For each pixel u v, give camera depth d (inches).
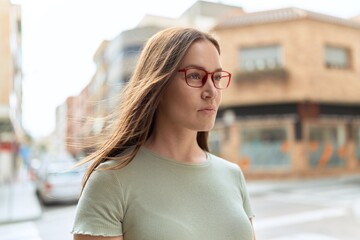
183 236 41.4
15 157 833.5
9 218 322.7
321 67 649.0
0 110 396.8
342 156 673.6
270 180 625.3
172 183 44.9
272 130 652.1
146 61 47.4
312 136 651.5
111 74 723.4
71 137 55.1
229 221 45.8
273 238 235.1
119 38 685.9
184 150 49.3
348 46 679.1
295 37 642.2
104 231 40.1
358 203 374.0
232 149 657.6
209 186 47.3
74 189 431.5
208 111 45.4
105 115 53.2
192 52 45.3
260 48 655.1
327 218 302.0
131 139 47.9
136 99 46.1
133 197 42.3
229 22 671.1
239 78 649.6
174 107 45.6
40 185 477.1
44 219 335.3
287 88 635.5
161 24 596.1
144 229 40.7
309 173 635.5
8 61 360.8
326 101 657.0
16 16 268.1
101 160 46.1
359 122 695.7
